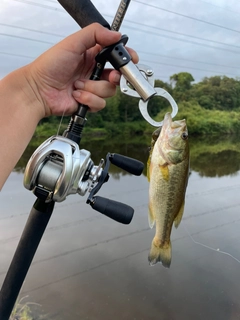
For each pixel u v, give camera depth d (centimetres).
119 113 3547
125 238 713
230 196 1039
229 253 655
